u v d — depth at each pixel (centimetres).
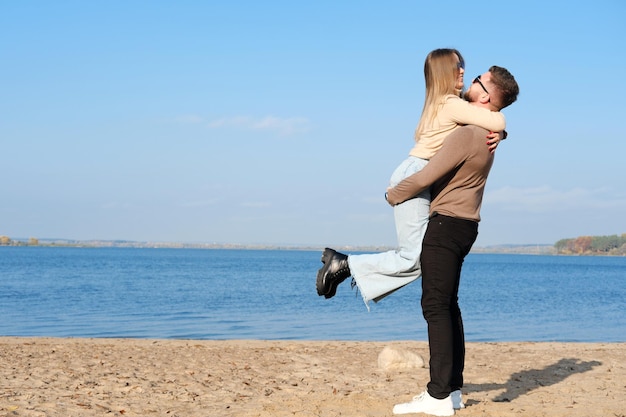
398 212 456
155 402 610
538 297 3659
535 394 633
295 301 3033
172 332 1786
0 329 1833
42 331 1789
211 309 2556
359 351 1084
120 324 1989
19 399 608
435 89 455
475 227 456
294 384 729
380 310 2567
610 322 2233
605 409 533
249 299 3136
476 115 439
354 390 680
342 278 473
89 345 1162
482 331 1911
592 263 16688
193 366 878
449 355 460
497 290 4406
